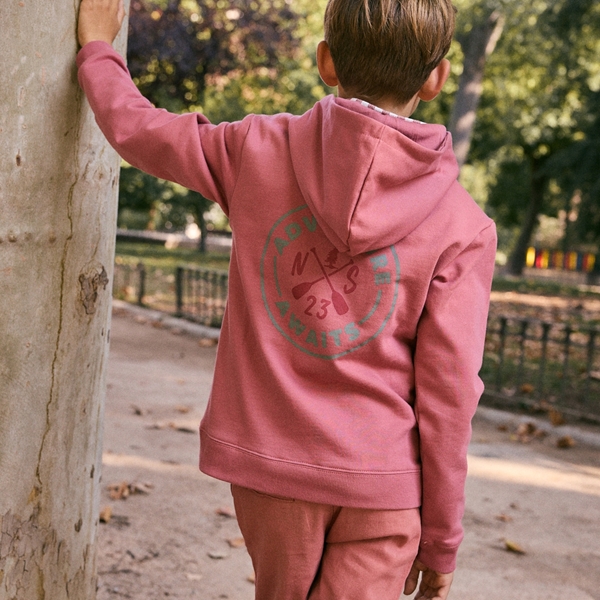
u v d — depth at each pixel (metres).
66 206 1.63
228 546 3.35
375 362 1.53
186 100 15.46
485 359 7.94
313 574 1.55
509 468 4.69
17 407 1.58
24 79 1.50
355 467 1.47
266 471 1.48
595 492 4.35
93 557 1.92
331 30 1.53
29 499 1.63
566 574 3.25
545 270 37.00
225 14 14.42
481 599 2.98
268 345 1.51
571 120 21.78
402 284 1.50
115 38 1.68
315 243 1.51
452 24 1.53
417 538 1.56
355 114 1.43
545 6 13.64
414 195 1.49
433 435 1.51
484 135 22.22
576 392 6.68
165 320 9.79
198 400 5.94
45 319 1.62
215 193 1.56
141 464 4.32
